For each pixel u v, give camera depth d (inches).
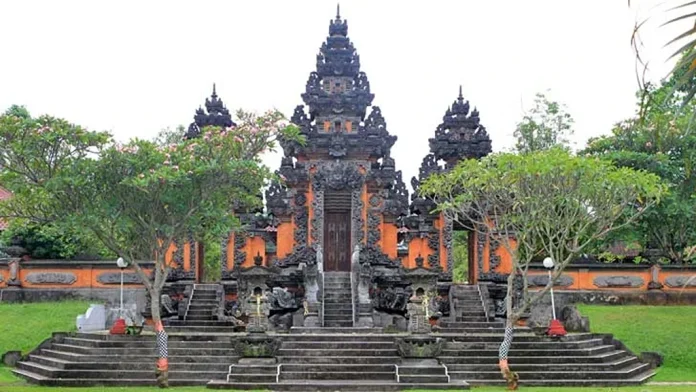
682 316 1373.0
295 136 1018.7
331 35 1633.9
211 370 1026.7
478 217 1501.0
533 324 1380.4
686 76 315.6
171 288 1433.3
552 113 2004.2
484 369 1022.4
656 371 1144.2
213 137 987.9
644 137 1531.7
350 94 1589.6
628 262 1633.9
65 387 967.6
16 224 1119.0
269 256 1615.4
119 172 957.2
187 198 987.9
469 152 1574.8
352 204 1549.0
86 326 1316.4
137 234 1104.8
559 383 1000.9
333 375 994.1
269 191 1567.4
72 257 1679.4
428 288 1349.7
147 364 1028.5
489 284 1466.5
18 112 1626.5
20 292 1466.5
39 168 947.3
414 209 1599.4
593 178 971.3
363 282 1408.7
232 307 1397.6
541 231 1168.2
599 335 1198.3
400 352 998.4
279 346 1011.3
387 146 1588.3
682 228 1578.5
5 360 1158.3
